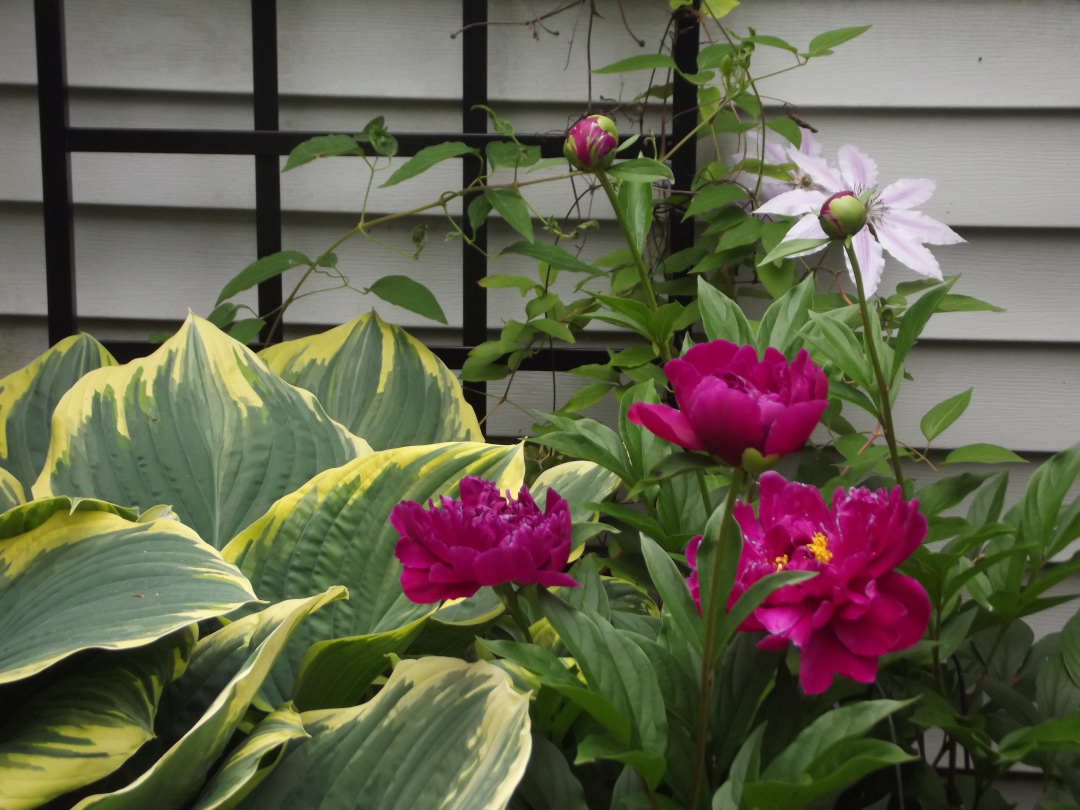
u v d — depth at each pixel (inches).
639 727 33.2
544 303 50.1
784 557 34.4
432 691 35.4
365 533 40.3
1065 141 51.1
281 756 35.0
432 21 52.2
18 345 54.5
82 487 41.6
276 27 50.9
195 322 44.6
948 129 51.4
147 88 52.6
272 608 38.3
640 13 51.7
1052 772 38.2
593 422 40.1
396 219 53.7
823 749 31.5
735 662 34.5
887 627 31.9
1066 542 37.6
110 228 53.6
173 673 35.8
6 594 35.4
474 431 47.2
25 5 51.9
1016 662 42.0
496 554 33.1
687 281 50.8
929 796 37.2
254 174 53.3
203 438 43.1
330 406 47.2
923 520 32.4
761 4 51.1
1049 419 52.7
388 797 34.0
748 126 49.9
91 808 32.0
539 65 52.3
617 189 51.7
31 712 34.5
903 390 53.1
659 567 33.8
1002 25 50.4
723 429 29.0
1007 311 52.2
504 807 32.3
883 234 45.5
